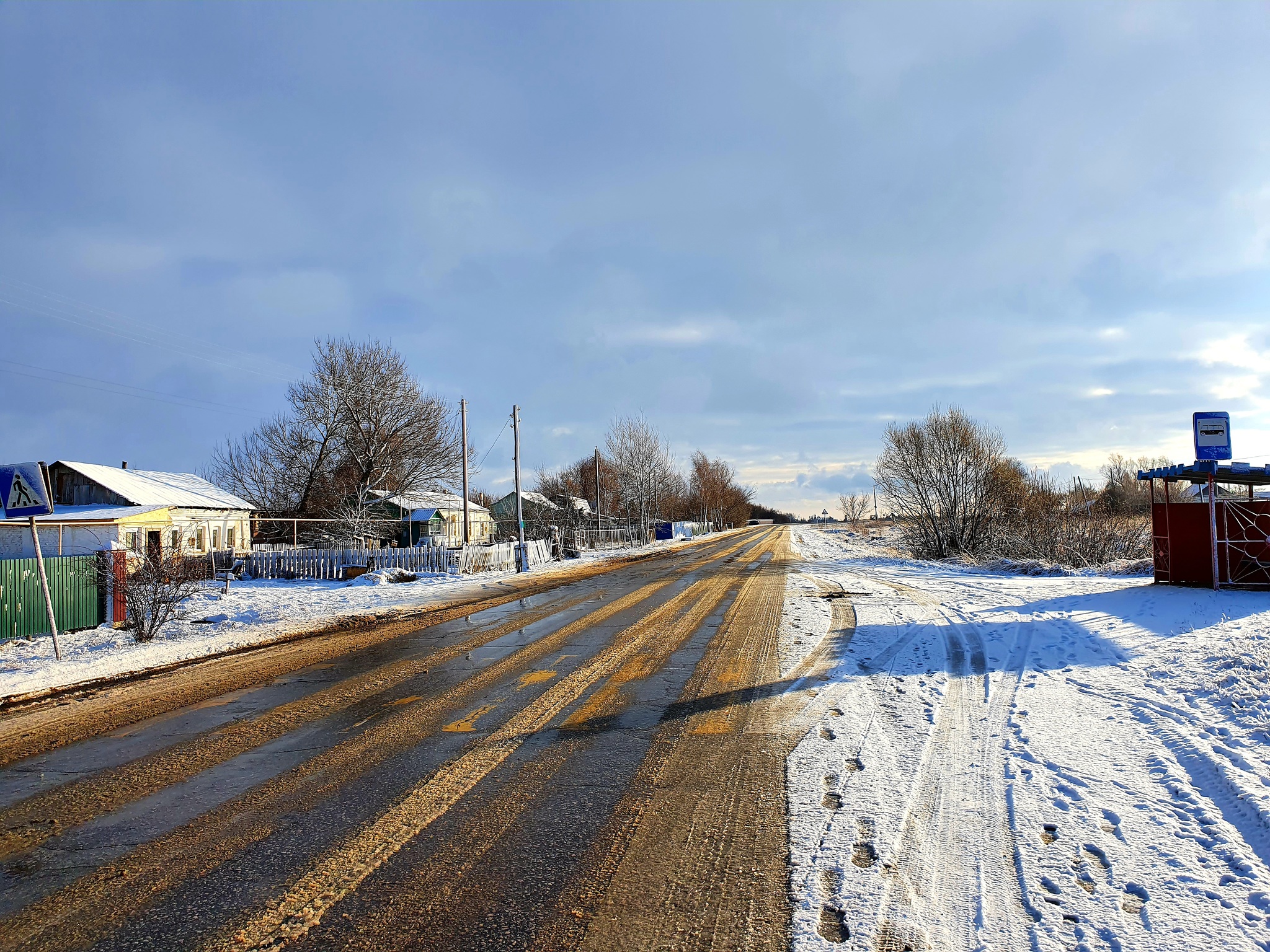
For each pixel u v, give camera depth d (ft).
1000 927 10.19
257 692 26.43
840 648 31.37
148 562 39.24
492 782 16.51
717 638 34.76
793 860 12.41
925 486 96.32
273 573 83.56
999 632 34.04
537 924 10.61
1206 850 12.19
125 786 17.01
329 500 129.59
